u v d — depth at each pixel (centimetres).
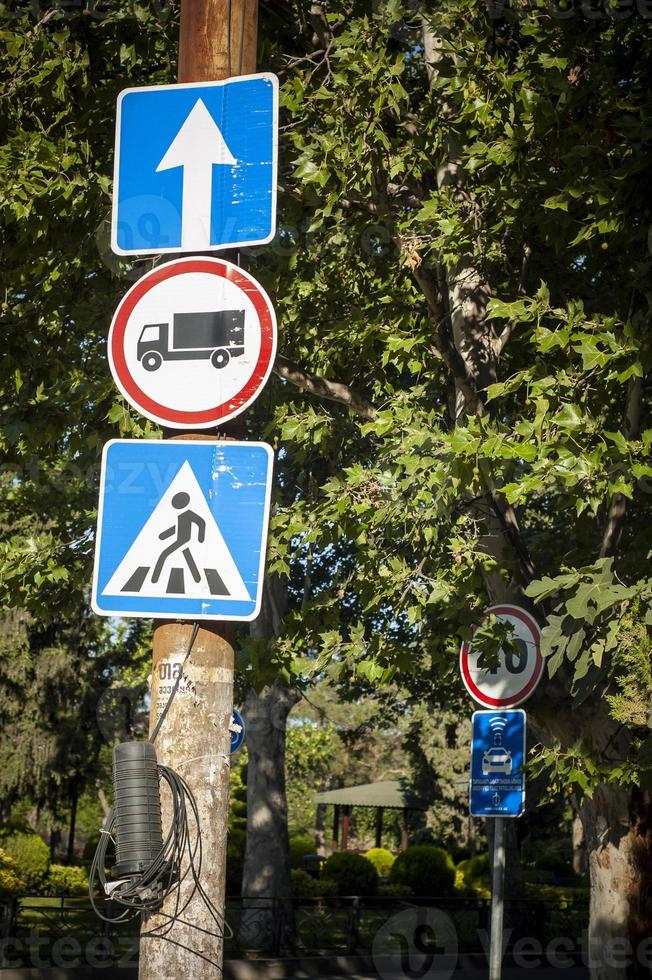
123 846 382
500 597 941
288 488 1330
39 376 955
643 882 926
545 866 4309
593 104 813
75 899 2611
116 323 444
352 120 863
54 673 2870
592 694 905
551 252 993
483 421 734
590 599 649
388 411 879
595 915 941
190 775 401
